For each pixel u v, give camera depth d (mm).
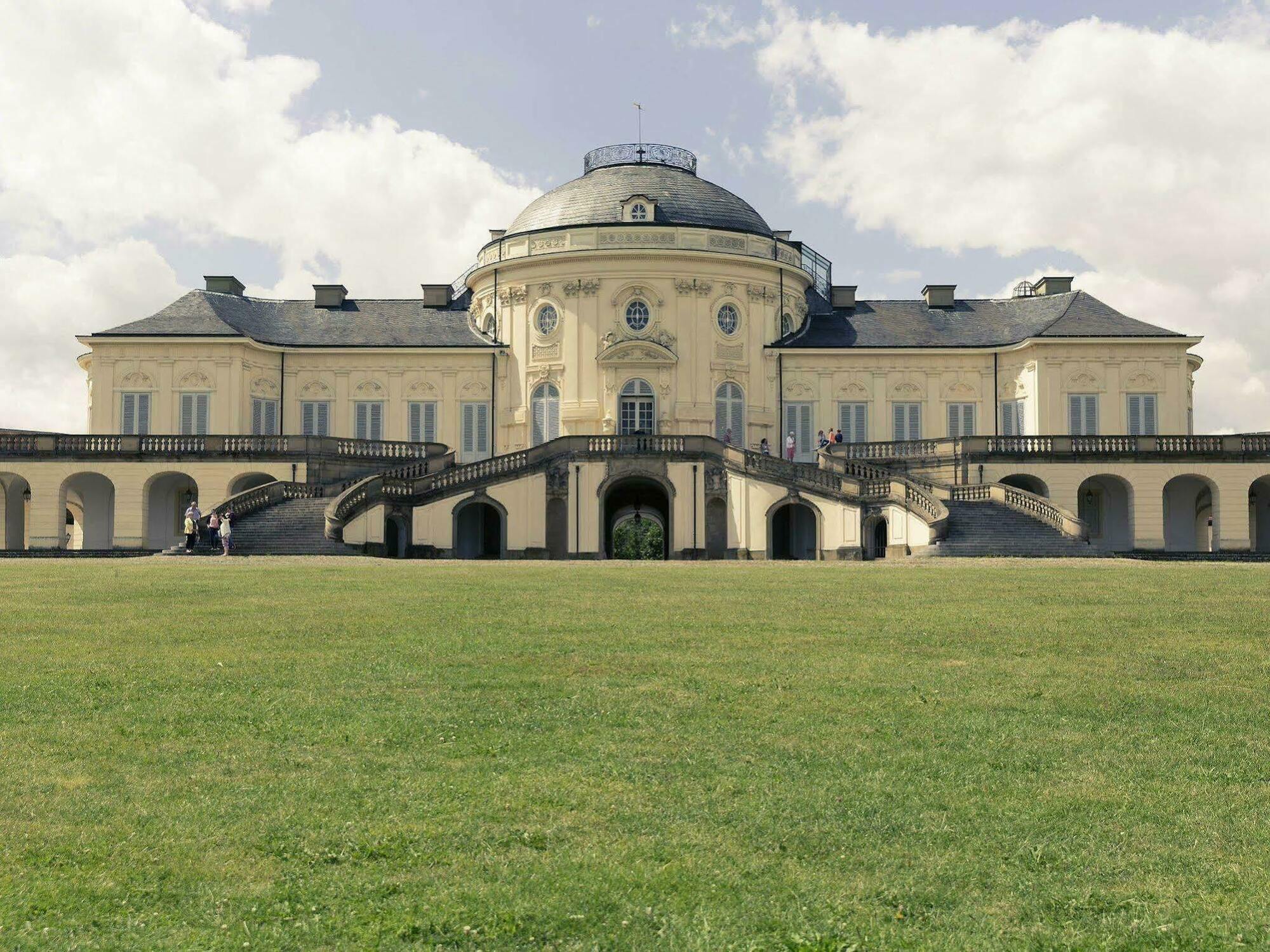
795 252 62719
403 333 62312
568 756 11281
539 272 59781
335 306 64500
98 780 10477
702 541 51000
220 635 17969
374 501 46781
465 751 11398
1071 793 10258
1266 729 12336
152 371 58562
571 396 58594
